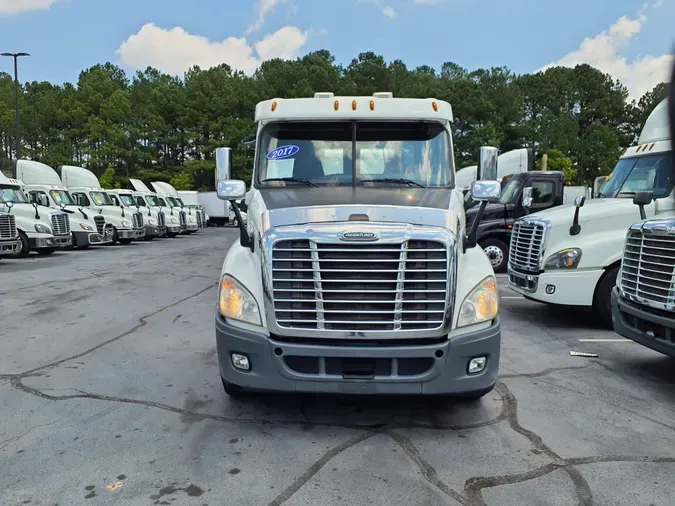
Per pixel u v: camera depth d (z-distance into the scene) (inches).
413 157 192.4
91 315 298.2
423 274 137.4
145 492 116.8
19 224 626.5
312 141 194.5
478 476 124.6
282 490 118.0
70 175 875.4
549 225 263.0
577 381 191.2
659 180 268.7
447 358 138.3
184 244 867.4
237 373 143.7
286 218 143.6
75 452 135.1
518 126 2209.6
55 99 2583.7
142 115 2423.7
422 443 141.6
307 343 138.3
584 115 2650.1
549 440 143.6
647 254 188.4
